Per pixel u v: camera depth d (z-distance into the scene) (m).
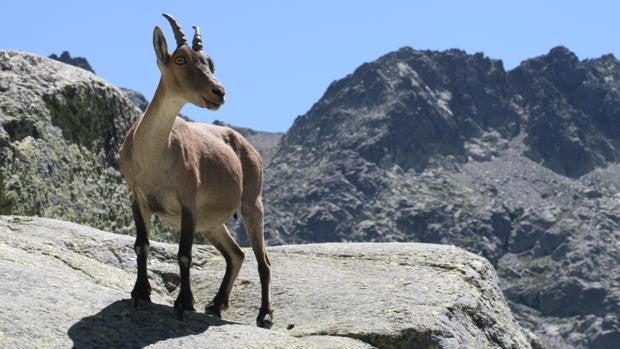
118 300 12.43
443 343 13.72
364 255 17.70
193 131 13.23
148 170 12.23
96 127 24.27
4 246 14.11
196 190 12.59
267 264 14.48
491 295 16.78
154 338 11.43
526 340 16.77
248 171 14.40
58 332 10.85
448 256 17.59
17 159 21.47
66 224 16.81
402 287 15.51
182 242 12.30
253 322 14.82
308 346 12.37
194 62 12.00
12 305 11.16
